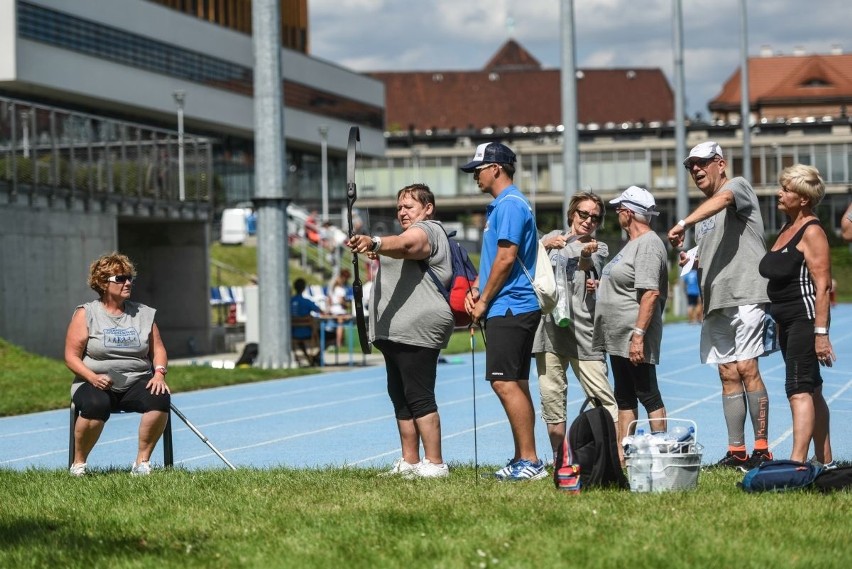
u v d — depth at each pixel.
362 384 34.88
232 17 130.38
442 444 21.53
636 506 12.46
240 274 83.19
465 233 138.50
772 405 26.73
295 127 138.25
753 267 15.97
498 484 14.41
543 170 181.75
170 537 11.66
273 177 39.25
